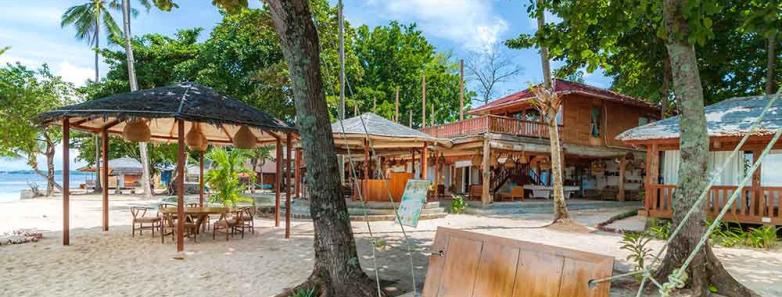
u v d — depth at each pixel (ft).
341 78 55.52
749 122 38.24
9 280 21.31
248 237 34.73
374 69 127.65
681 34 18.48
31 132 62.23
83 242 31.65
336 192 18.25
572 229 40.55
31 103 67.72
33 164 92.68
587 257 10.57
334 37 62.18
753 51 61.31
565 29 24.35
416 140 55.42
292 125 35.68
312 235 35.91
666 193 44.04
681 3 18.28
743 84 65.57
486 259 12.77
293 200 57.16
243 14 64.23
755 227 39.01
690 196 18.66
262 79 71.31
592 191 87.61
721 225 37.68
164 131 43.32
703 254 18.29
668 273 18.84
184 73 87.30
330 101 72.23
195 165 118.93
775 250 30.12
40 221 44.80
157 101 28.84
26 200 78.18
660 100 73.56
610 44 25.84
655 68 64.28
